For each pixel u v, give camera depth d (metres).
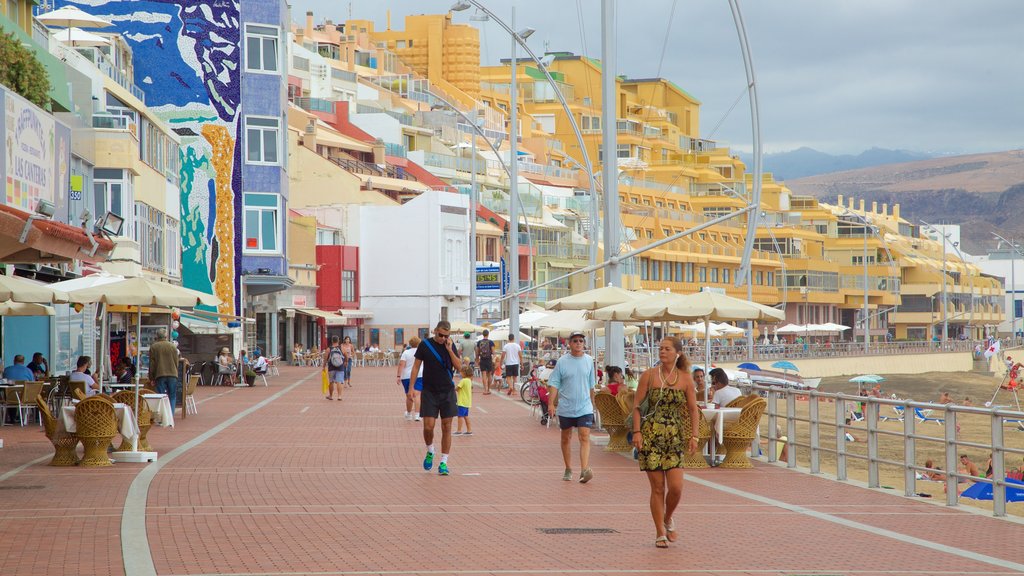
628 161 155.12
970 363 126.12
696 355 82.44
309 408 36.19
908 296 172.50
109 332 43.25
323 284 92.56
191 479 18.09
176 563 11.31
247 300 72.19
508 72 191.38
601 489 17.66
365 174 109.44
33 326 35.19
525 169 137.88
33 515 14.29
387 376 63.00
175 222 57.12
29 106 30.27
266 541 12.62
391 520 14.24
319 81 138.88
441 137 136.88
